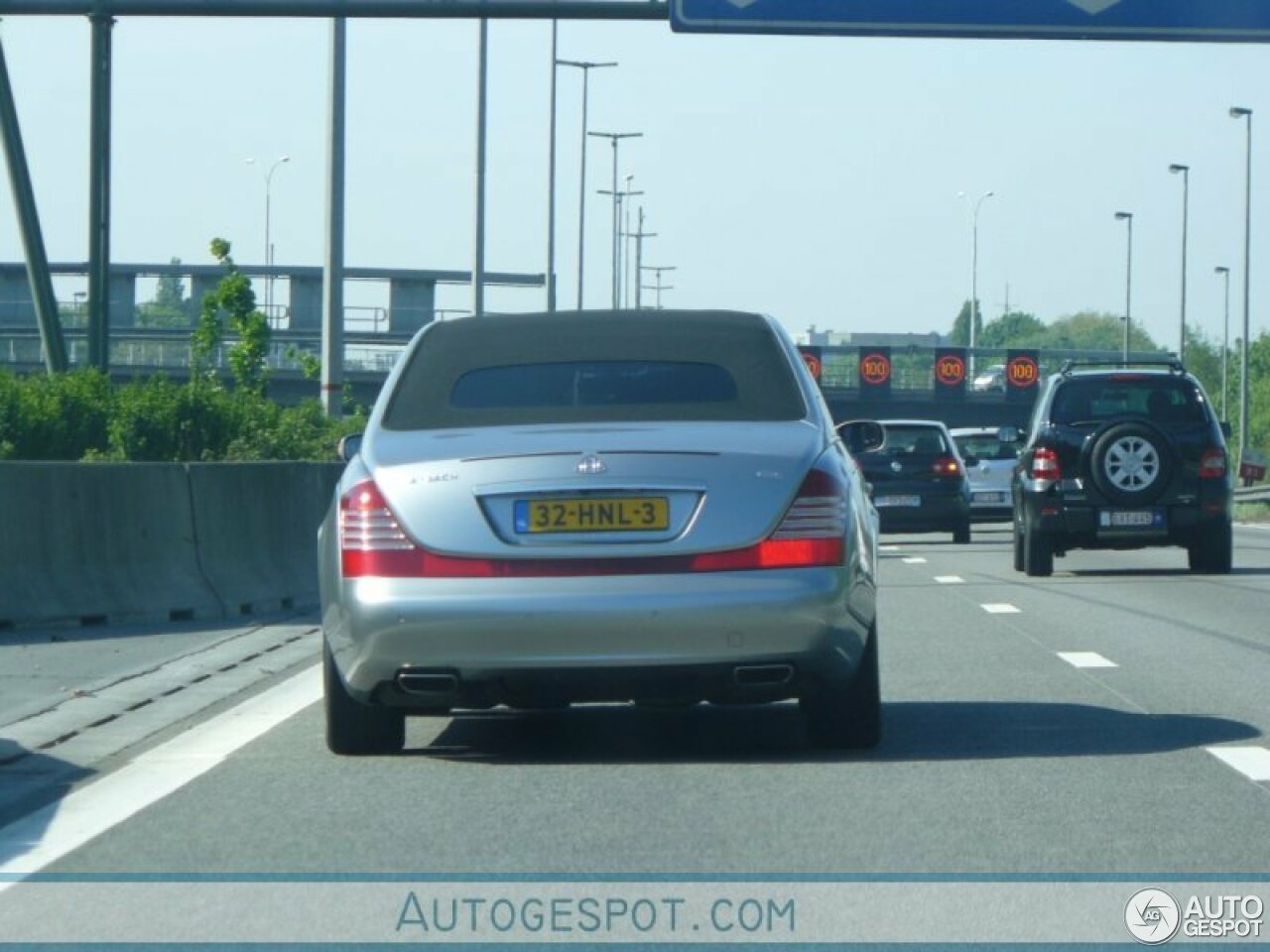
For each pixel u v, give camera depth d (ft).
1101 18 112.68
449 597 43.37
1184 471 110.32
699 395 47.09
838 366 387.75
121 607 78.23
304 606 89.86
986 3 112.27
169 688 60.23
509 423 46.57
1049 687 59.26
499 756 47.50
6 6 106.83
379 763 46.57
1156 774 43.68
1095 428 110.52
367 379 342.64
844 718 46.78
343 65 156.97
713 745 48.85
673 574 43.27
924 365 384.88
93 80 108.06
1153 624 79.87
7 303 368.27
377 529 44.14
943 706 55.16
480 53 234.17
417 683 43.93
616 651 43.06
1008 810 39.83
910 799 41.09
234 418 146.92
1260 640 73.36
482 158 234.79
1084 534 110.01
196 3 106.42
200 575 83.05
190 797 42.22
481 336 48.85
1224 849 36.35
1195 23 112.98
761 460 44.01
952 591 99.45
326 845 37.37
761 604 43.16
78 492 77.66
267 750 48.47
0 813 41.01
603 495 43.47
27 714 54.95
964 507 161.68
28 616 74.74
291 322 373.61
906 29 111.75
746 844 36.99
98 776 45.19
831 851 36.37
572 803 41.11
